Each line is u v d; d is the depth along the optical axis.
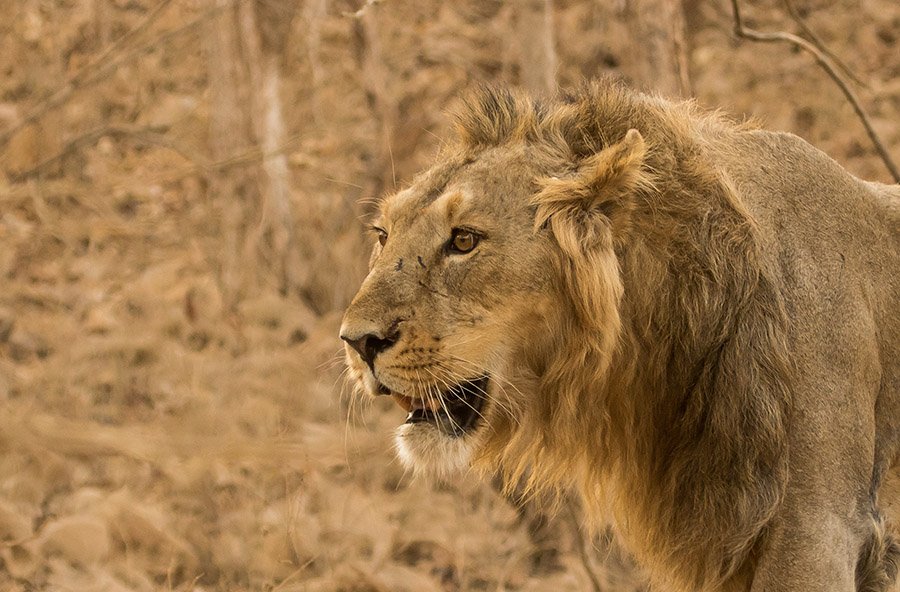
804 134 19.73
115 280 17.20
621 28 12.24
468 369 6.68
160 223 18.73
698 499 6.89
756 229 6.75
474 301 6.66
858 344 6.95
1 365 14.29
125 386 13.90
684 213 6.77
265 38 17.81
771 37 10.57
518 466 7.34
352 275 16.94
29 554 10.45
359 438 12.45
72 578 10.16
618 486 7.29
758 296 6.72
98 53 21.39
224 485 11.58
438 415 6.88
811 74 20.78
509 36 20.73
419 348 6.65
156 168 20.00
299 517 10.77
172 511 11.27
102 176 19.47
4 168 18.64
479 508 11.76
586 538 10.94
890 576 7.22
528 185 6.75
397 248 6.80
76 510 11.13
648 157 6.82
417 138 16.69
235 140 17.62
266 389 13.84
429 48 20.95
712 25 21.58
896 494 7.48
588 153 6.89
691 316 6.77
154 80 21.34
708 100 19.92
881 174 18.48
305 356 14.76
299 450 11.85
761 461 6.65
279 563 10.34
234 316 16.17
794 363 6.72
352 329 6.68
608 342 6.62
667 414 7.00
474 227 6.65
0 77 20.94
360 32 17.91
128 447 11.65
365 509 11.23
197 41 22.08
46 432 11.67
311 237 17.75
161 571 10.49
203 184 19.23
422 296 6.69
